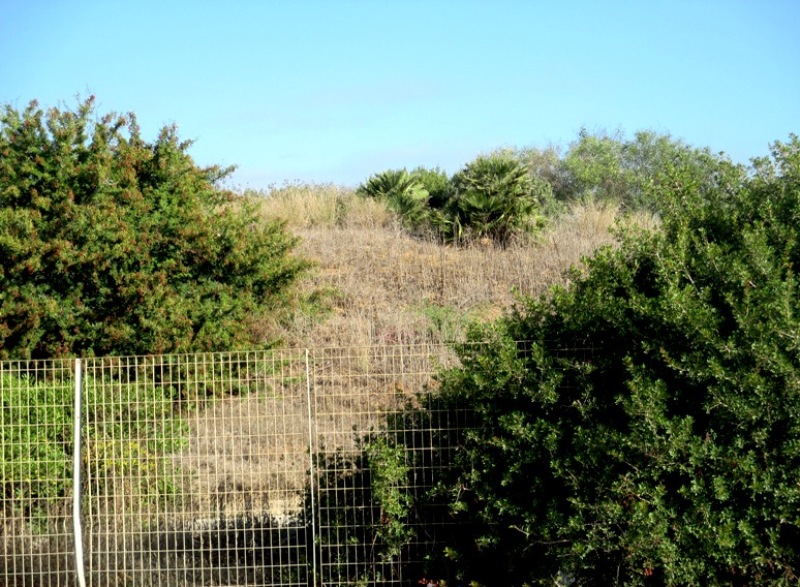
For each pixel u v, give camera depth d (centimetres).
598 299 617
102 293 1144
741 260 578
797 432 523
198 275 1250
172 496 703
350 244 1702
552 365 625
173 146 1295
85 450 723
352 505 693
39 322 1099
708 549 527
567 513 589
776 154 659
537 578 602
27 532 732
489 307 1421
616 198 2350
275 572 731
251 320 1302
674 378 575
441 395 676
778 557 527
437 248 1678
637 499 564
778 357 518
